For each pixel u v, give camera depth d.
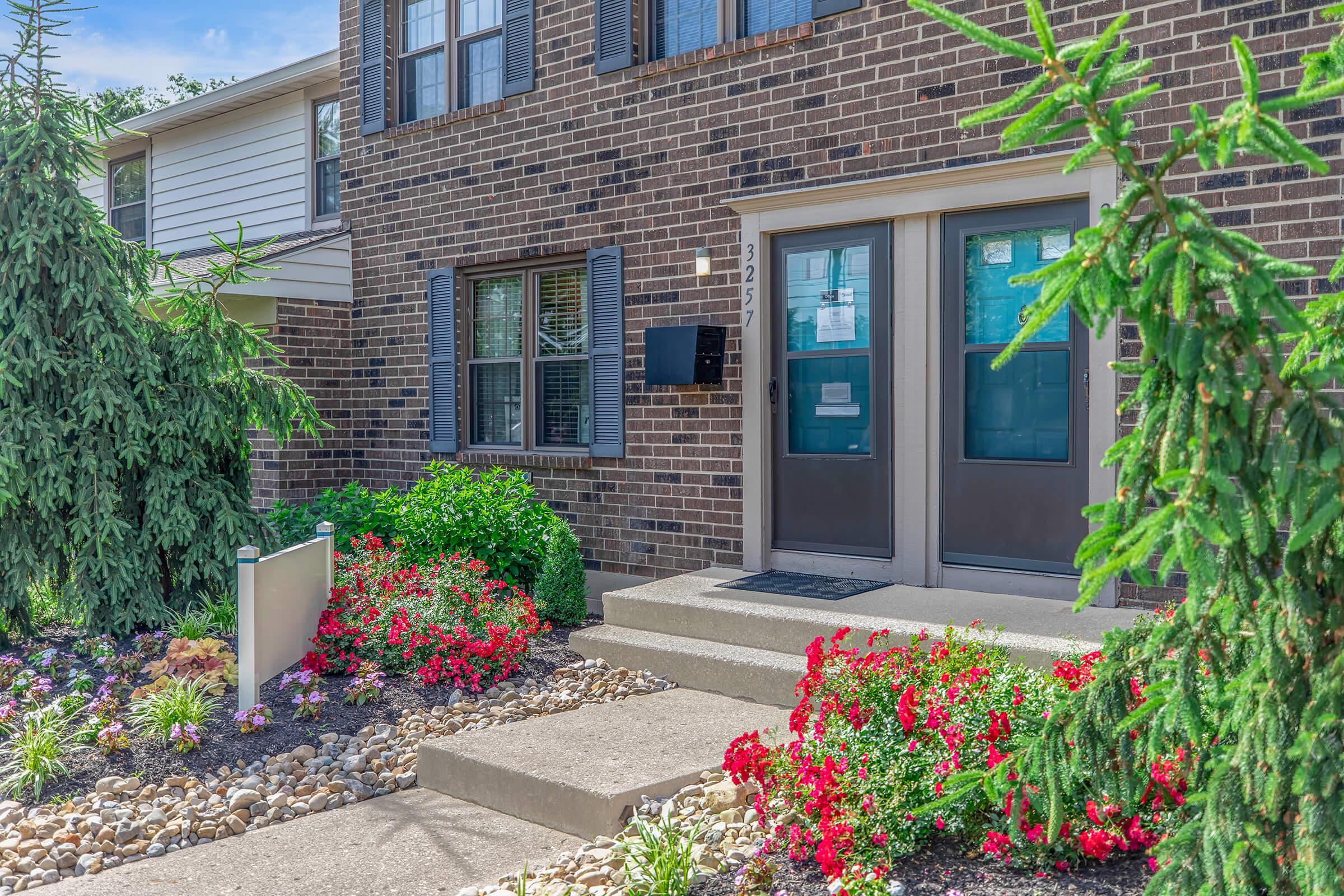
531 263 8.85
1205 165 1.83
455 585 6.81
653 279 7.88
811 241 7.15
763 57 7.22
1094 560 2.03
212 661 5.83
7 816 4.39
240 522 7.03
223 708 5.58
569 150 8.37
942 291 6.61
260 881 3.85
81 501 6.46
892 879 3.23
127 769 4.82
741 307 7.41
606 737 4.96
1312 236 5.22
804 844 3.52
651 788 4.25
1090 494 6.02
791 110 7.10
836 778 3.50
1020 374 6.34
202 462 7.00
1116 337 5.87
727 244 7.46
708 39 7.70
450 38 9.37
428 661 6.09
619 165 8.05
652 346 7.59
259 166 12.59
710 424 7.61
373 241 9.98
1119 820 3.20
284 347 9.70
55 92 6.69
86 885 3.87
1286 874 2.08
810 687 3.91
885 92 6.66
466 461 9.24
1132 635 2.54
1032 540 6.32
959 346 6.54
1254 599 2.06
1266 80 5.34
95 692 5.82
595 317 8.26
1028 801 3.11
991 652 4.04
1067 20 5.98
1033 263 6.25
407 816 4.48
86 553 6.55
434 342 9.42
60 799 4.57
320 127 11.91
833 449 7.15
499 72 9.07
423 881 3.82
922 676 3.83
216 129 13.14
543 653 6.69
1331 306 2.19
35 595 7.39
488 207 8.98
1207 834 2.12
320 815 4.52
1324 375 1.84
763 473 7.37
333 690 5.87
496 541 7.61
